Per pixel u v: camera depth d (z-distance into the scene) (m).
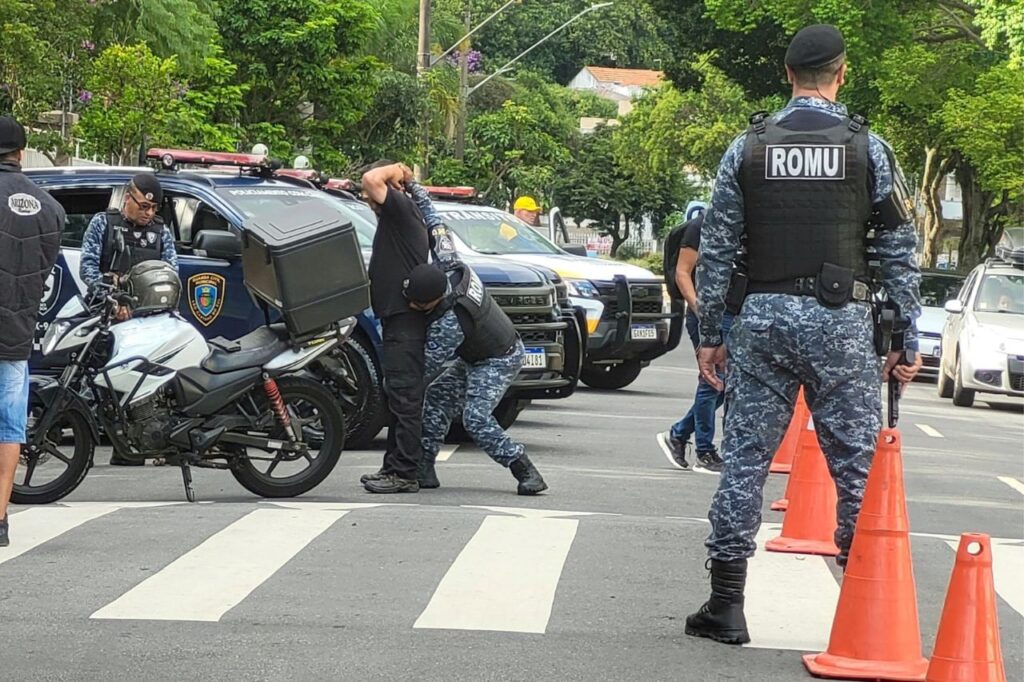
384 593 15.09
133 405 19.84
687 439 25.38
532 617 14.29
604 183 173.25
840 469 13.28
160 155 27.00
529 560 16.64
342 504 19.98
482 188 102.62
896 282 13.14
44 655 12.87
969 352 43.25
